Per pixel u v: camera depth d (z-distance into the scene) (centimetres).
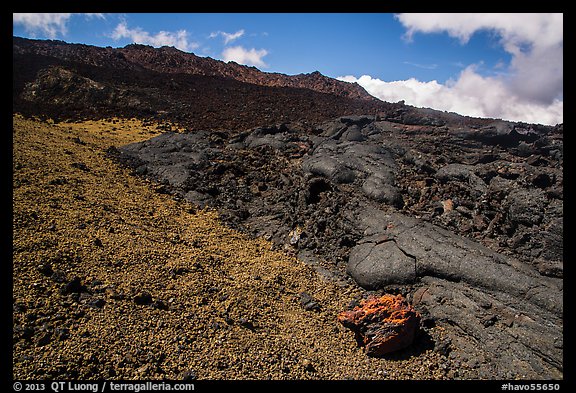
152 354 630
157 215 1139
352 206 1239
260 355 700
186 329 705
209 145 1891
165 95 3188
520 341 766
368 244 1066
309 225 1218
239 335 733
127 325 668
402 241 1026
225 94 3541
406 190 1416
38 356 565
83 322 646
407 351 778
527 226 1136
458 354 773
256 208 1355
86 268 775
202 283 852
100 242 871
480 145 2264
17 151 1234
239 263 1002
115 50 5319
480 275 897
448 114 2991
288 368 690
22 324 605
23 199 946
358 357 758
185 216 1199
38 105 2764
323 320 850
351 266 1030
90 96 2891
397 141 2217
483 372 730
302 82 5612
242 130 2381
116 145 1795
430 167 1650
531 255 1053
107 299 712
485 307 839
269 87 4166
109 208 1059
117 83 3325
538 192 1199
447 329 830
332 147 1745
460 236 1075
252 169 1634
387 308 793
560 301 817
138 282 787
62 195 1039
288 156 1802
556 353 730
